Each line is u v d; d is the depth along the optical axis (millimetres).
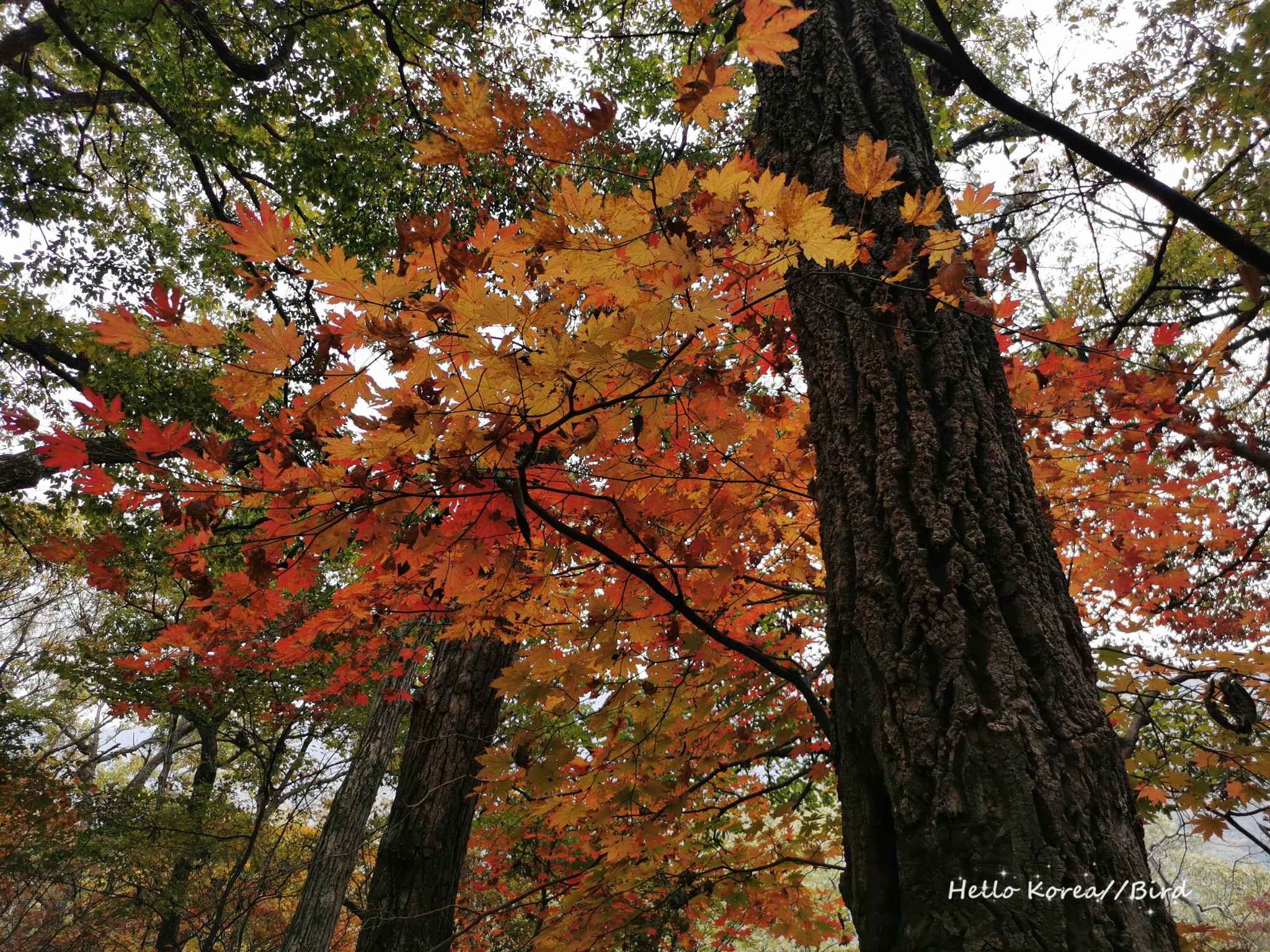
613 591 1977
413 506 1570
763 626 3514
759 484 2354
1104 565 3041
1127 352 2422
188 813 8297
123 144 10711
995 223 4906
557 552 1926
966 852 1040
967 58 2549
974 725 1139
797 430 2477
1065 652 1229
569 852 4535
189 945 8641
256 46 7426
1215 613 4449
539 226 1167
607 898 2492
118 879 7797
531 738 2014
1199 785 2461
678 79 1006
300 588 1655
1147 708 2496
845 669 1375
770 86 2330
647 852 2422
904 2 6965
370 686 6430
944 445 1481
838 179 1889
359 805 4730
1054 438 2775
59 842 7457
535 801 2352
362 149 7008
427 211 6602
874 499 1468
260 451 1432
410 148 7016
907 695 1224
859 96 2047
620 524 1958
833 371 1699
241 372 1273
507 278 1347
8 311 8398
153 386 7574
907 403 1542
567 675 1938
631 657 2107
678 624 2117
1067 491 2842
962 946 975
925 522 1377
